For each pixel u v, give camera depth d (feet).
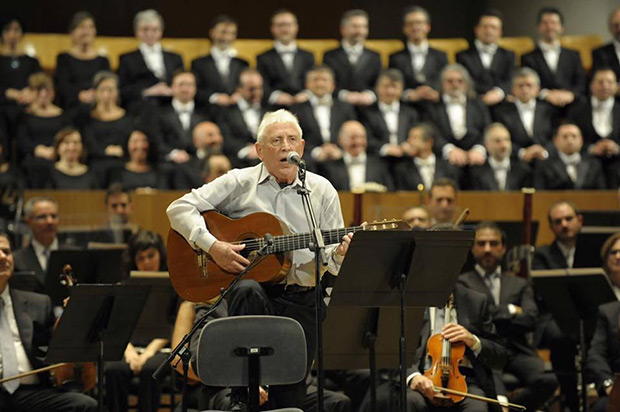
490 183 95.86
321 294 49.03
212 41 112.88
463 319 63.00
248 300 46.93
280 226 47.65
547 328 74.02
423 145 96.12
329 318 54.19
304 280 48.34
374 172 94.12
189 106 102.27
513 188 96.12
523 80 105.09
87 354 56.80
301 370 45.55
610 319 64.85
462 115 103.91
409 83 110.63
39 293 67.36
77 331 55.83
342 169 93.61
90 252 68.23
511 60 113.29
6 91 102.94
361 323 54.70
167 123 100.94
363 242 45.50
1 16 109.60
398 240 45.96
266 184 48.37
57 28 125.18
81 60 108.17
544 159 97.76
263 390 53.67
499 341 63.21
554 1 129.08
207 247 46.98
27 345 61.57
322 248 44.27
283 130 47.65
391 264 46.65
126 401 66.08
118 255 68.95
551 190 96.32
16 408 60.85
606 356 64.64
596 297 66.33
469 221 80.64
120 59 109.09
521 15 129.18
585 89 113.70
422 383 58.85
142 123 101.19
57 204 81.25
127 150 99.71
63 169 92.99
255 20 129.49
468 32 129.08
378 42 119.14
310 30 130.11
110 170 93.45
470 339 59.88
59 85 107.34
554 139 103.50
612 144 99.81
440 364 59.52
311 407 60.39
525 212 79.92
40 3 124.67
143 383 64.80
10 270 61.82
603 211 81.82
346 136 94.63
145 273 63.82
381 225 50.19
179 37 128.36
